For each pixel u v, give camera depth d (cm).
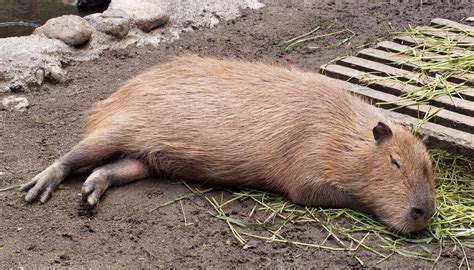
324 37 348
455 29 326
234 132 234
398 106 261
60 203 231
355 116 233
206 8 366
